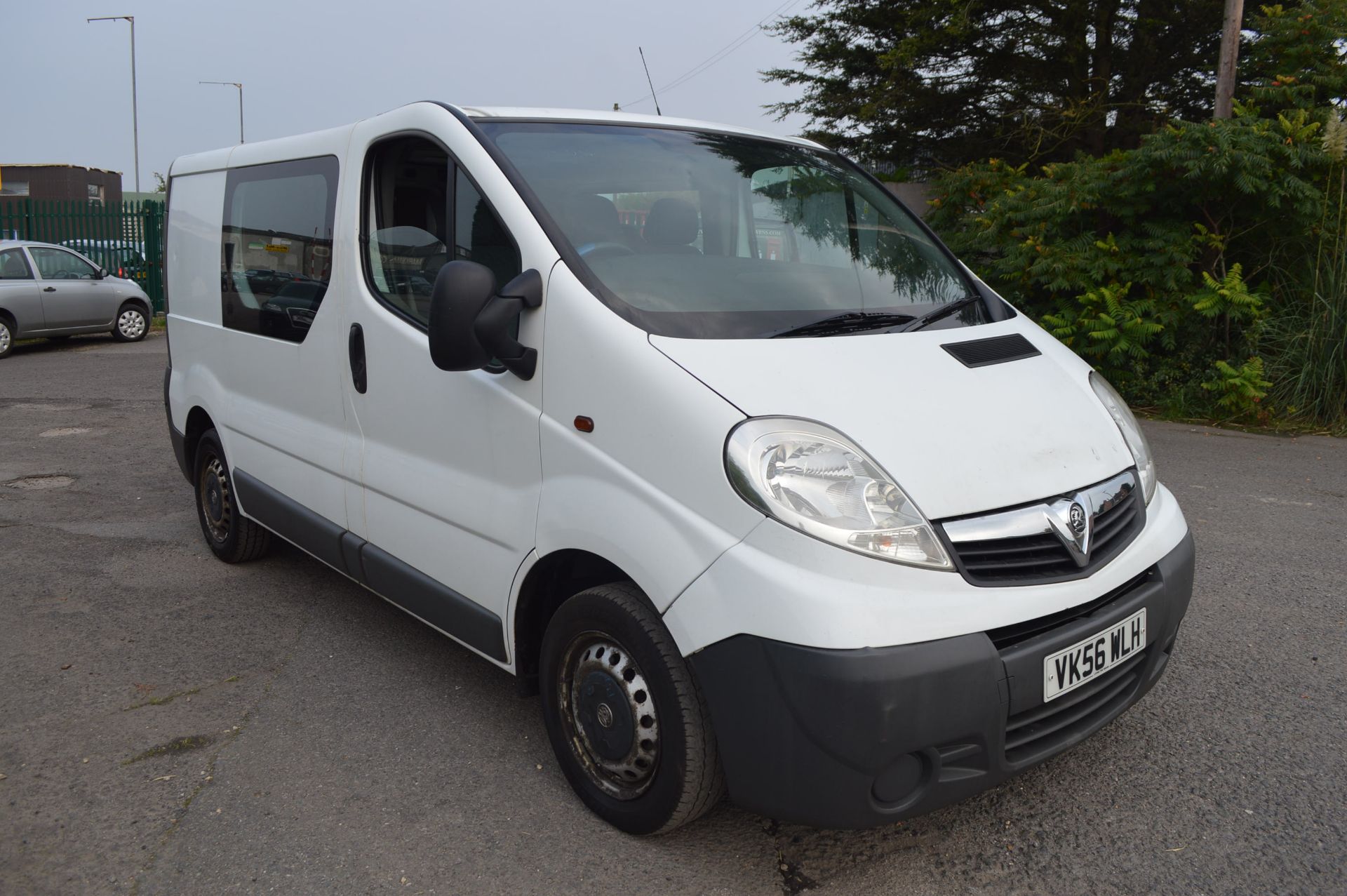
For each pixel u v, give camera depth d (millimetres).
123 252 18062
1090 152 13867
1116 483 2676
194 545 5348
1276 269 9352
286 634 4160
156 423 8695
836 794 2191
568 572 2924
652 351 2508
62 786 2963
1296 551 5141
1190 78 14266
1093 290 9234
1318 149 8766
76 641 4055
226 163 4727
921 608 2191
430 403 3178
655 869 2582
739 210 3295
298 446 3975
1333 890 2477
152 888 2496
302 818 2807
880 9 13773
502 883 2520
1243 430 8516
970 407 2551
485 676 3760
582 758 2820
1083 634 2400
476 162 3021
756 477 2252
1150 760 3104
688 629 2332
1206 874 2549
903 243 3561
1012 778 2379
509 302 2682
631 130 3426
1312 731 3283
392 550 3451
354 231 3562
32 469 6977
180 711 3459
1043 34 13523
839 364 2549
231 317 4566
